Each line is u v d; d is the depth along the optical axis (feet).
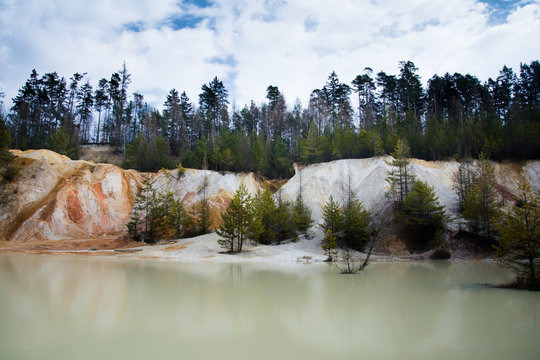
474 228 132.36
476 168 175.83
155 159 230.27
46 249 132.67
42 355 25.29
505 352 26.40
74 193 174.29
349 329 33.14
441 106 284.00
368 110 295.28
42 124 309.01
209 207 174.70
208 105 337.93
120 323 34.76
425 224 134.31
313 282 66.44
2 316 36.60
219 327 33.68
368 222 145.79
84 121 338.13
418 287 60.44
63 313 38.40
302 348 27.43
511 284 61.00
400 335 31.09
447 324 34.88
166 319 36.50
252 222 134.10
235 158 221.25
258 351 26.68
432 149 200.54
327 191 184.75
